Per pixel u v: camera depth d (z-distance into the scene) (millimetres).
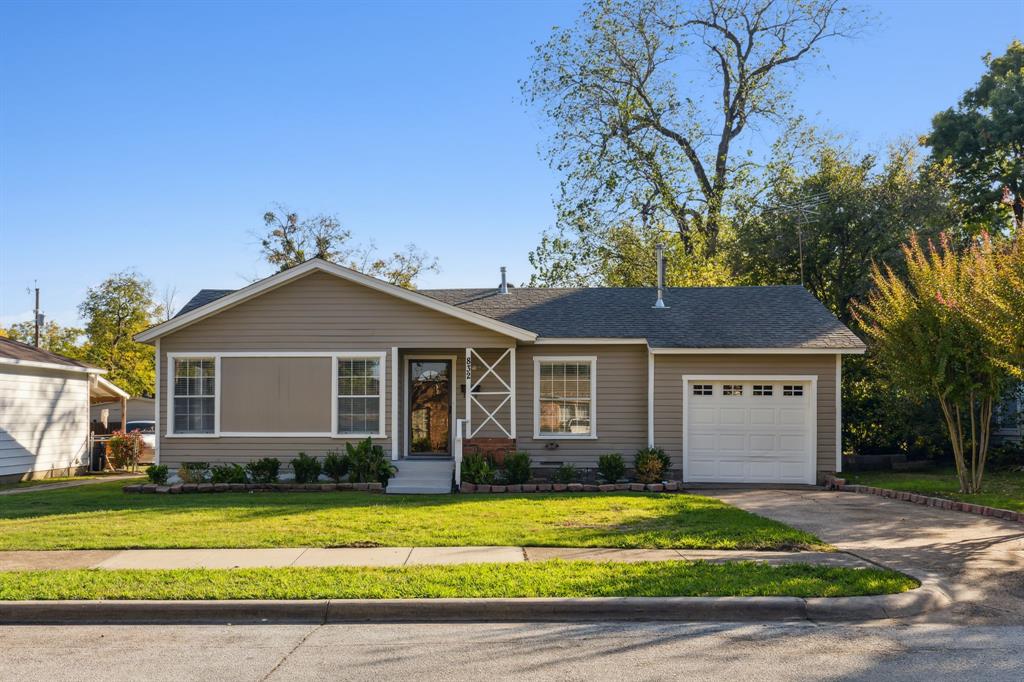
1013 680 6082
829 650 6832
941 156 36562
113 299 50375
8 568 9562
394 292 18859
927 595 8188
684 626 7590
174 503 15266
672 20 34906
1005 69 37219
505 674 6262
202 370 19250
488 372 19734
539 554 10148
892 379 16828
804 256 28469
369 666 6480
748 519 12750
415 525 12250
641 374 20031
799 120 35406
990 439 24844
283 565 9570
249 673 6332
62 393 25141
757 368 19547
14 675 6320
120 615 7887
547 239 40406
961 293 15133
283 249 46062
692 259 34719
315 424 18984
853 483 18859
